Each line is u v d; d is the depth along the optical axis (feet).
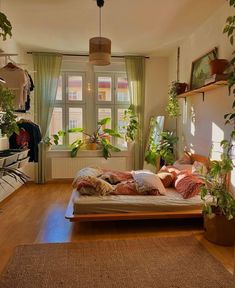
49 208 12.75
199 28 13.55
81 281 6.75
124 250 8.43
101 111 19.26
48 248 8.55
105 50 10.78
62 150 18.69
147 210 10.01
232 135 8.37
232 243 8.70
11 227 10.36
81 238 9.36
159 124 17.79
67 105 18.97
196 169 12.10
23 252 8.27
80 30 13.91
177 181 11.44
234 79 7.89
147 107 19.27
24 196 14.88
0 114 10.15
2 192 13.71
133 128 18.25
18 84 12.85
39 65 17.72
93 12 11.73
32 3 10.84
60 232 9.89
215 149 11.93
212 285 6.63
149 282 6.72
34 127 15.26
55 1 10.68
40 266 7.45
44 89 17.87
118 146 19.38
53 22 12.84
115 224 10.67
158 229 10.16
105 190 10.46
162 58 19.16
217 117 11.79
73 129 18.48
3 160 10.37
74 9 11.42
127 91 19.31
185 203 10.15
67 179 18.75
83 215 9.73
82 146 18.67
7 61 14.20
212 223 8.86
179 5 11.14
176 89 15.19
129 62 18.45
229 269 7.34
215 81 10.39
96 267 7.41
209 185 9.25
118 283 6.66
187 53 15.31
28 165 17.81
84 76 18.89
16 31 14.03
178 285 6.61
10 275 7.00
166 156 16.49
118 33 14.37
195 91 12.98
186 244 8.86
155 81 19.21
